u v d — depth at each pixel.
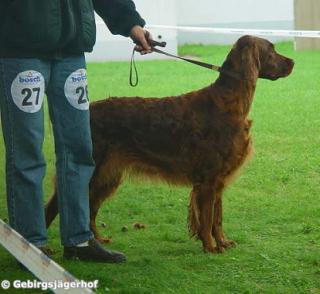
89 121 8.76
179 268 8.43
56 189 8.81
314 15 35.56
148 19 36.28
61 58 8.11
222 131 9.02
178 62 34.44
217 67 9.27
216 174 9.10
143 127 9.28
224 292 7.63
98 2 8.80
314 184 12.73
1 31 7.78
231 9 42.72
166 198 12.09
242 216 10.80
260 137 16.91
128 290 7.66
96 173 9.41
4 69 7.86
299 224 10.28
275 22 42.50
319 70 29.08
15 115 7.93
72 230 8.54
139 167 9.49
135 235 10.02
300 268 8.36
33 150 8.04
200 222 9.14
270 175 13.34
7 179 8.13
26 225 8.15
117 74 30.36
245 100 9.13
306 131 17.53
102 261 8.62
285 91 24.17
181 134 9.18
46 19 7.75
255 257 8.80
